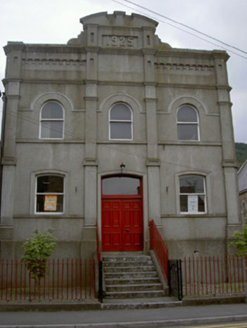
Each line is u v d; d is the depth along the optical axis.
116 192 15.41
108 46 16.48
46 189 14.82
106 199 15.23
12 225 14.05
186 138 16.19
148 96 16.00
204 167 15.72
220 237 15.07
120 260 13.48
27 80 15.60
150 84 16.11
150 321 8.82
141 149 15.51
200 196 15.64
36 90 15.61
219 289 12.38
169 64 16.70
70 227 14.34
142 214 15.12
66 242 14.16
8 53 15.92
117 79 16.16
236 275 14.61
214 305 10.74
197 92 16.53
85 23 16.61
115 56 16.41
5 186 14.34
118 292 11.47
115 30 16.70
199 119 16.27
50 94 15.64
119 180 15.59
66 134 15.23
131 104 15.91
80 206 14.59
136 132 15.65
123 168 15.15
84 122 15.47
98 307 10.31
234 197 15.48
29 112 15.33
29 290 11.88
